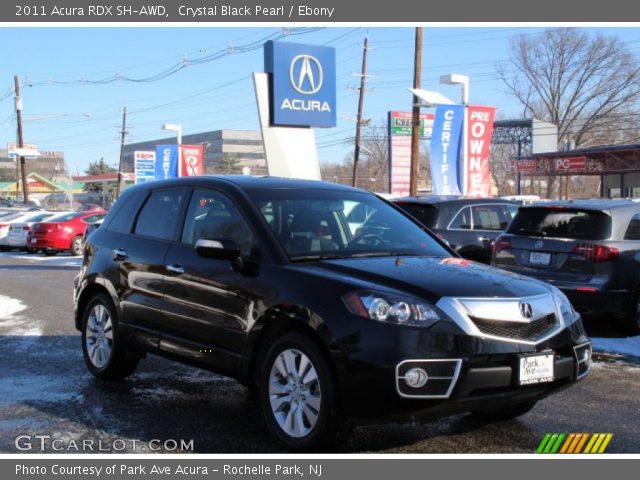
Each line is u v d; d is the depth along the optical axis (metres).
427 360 4.15
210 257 5.01
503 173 75.31
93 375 6.58
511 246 8.98
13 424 5.23
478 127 19.30
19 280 15.44
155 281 5.76
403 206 11.66
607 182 40.53
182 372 6.86
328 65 17.86
